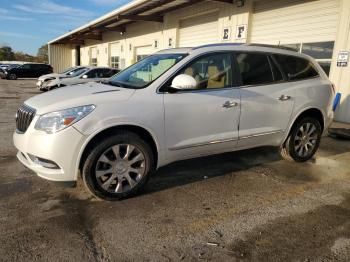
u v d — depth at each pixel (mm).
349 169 5109
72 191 3938
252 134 4520
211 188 4176
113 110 3471
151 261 2645
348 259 2734
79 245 2824
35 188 4000
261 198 3912
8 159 5109
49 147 3285
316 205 3756
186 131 3951
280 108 4742
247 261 2674
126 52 24297
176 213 3469
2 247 2754
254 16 12297
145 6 16828
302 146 5270
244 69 4473
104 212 3439
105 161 3531
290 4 10891
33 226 3107
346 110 9250
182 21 16719
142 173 3783
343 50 9148
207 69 4160
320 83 5262
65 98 3580
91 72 15492
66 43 36562
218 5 13734
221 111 4156
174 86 3756
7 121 8484
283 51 4961
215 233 3090
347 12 8953
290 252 2812
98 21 21703
